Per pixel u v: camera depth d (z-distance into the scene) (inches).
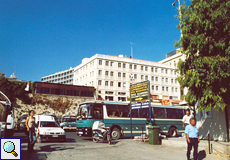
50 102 1656.0
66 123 1160.8
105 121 626.5
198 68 411.5
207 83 395.5
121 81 2274.9
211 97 403.2
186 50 451.8
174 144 447.5
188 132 312.5
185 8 466.0
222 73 381.4
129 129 666.2
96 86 2117.4
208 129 526.0
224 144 386.9
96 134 554.3
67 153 352.8
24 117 1155.9
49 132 521.3
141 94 611.8
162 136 620.4
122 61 2314.2
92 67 2246.6
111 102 660.7
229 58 391.2
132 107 672.4
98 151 388.8
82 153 359.9
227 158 349.4
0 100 419.8
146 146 460.8
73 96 1798.7
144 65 2444.6
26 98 1545.3
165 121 750.5
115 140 585.6
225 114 479.5
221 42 400.5
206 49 414.3
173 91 2593.5
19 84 1504.7
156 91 2452.0
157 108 751.1
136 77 2368.4
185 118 430.6
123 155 357.7
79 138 705.6
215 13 394.6
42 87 1656.0
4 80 1418.6
